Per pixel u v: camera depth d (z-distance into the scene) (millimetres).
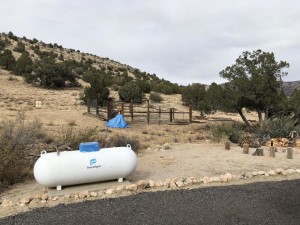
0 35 98125
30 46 96812
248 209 6836
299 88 26062
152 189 8312
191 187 8516
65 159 7887
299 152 14172
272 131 18672
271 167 10977
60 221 6215
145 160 12078
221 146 15938
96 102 30453
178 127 26953
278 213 6637
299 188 8430
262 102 23531
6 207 7074
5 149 9719
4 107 32688
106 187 8297
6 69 62844
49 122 23969
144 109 40406
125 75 85938
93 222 6148
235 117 39031
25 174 9773
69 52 114000
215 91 24812
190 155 13062
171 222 6141
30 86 51625
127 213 6586
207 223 6098
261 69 24062
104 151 8406
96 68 93625
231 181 9148
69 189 8016
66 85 56031
